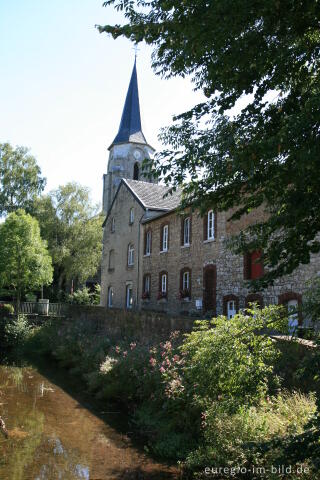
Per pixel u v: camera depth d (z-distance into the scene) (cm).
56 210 4256
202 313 1997
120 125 5316
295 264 535
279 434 638
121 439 934
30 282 2923
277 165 500
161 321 1505
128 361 1260
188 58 521
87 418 1093
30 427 1020
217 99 580
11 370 1802
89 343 1823
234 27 478
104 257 3381
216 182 557
